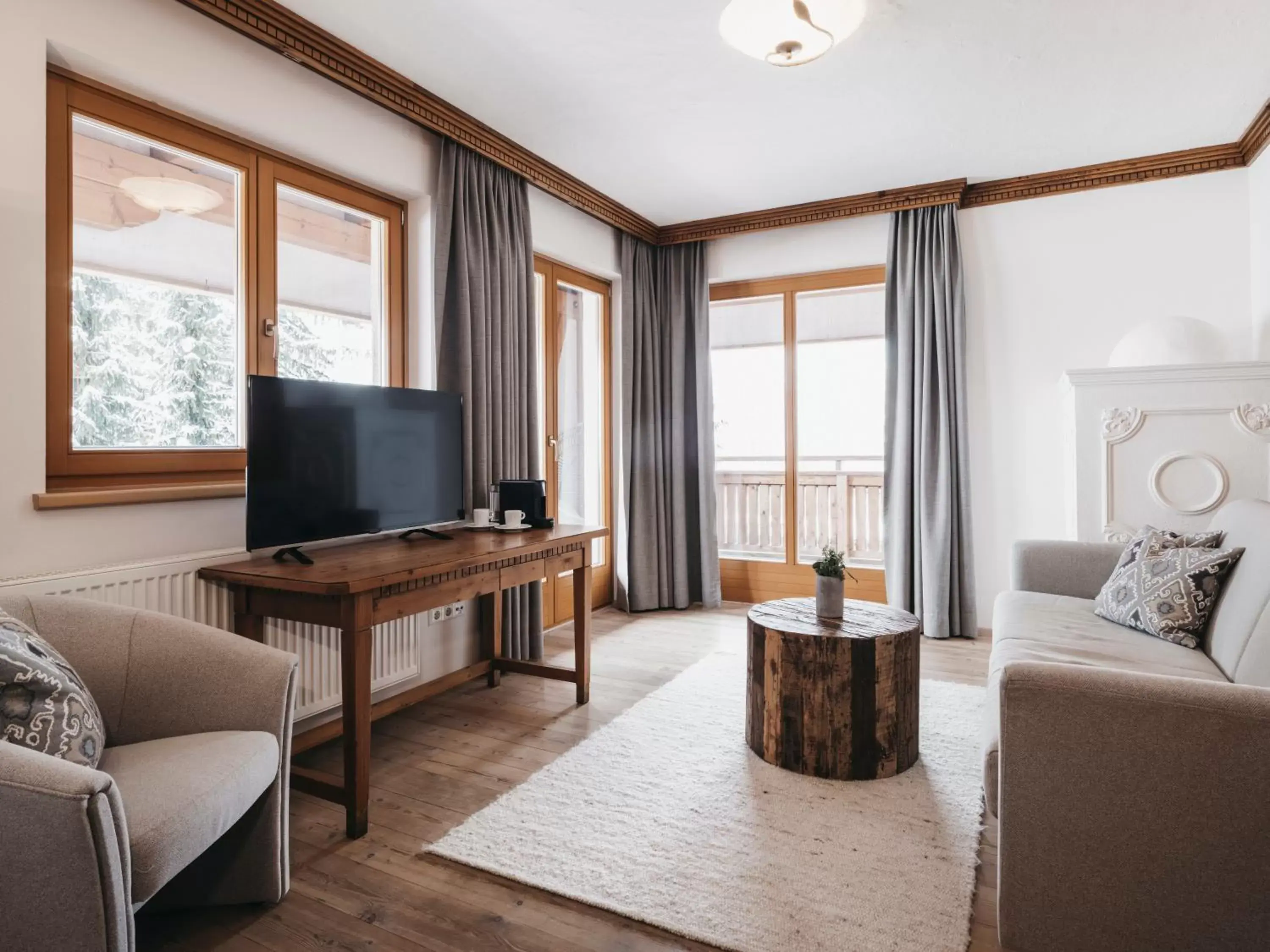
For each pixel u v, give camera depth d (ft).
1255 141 11.34
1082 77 9.64
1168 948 4.58
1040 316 13.47
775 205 14.76
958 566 13.70
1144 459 10.91
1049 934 4.85
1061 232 13.29
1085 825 4.71
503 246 11.83
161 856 4.22
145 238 7.68
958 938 5.19
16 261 6.29
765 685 8.13
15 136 6.27
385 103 9.42
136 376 7.59
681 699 10.25
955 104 10.39
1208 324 11.47
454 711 10.02
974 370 13.92
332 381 9.74
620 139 11.50
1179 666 6.95
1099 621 8.62
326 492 7.99
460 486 10.19
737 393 17.40
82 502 6.64
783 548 17.10
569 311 15.11
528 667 10.74
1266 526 7.29
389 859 6.39
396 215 10.67
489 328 11.43
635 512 15.80
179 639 5.76
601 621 15.16
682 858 6.26
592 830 6.74
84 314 7.17
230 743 5.24
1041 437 13.48
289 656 5.72
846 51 8.96
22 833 3.85
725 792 7.45
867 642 7.63
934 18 8.25
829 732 7.72
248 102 8.18
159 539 7.37
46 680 4.66
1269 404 10.36
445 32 8.44
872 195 14.11
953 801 7.24
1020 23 8.39
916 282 13.99
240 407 8.57
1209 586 7.79
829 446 16.43
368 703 6.86
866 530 16.33
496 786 7.77
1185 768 4.49
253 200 8.62
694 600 16.66
